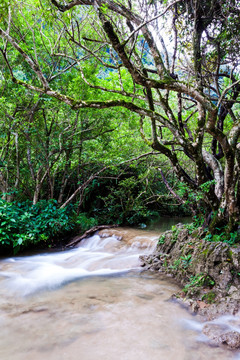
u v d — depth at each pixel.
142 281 5.12
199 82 5.11
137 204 10.38
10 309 3.92
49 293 4.62
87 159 9.79
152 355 2.78
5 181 9.38
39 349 2.88
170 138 9.86
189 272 4.95
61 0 4.21
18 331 3.26
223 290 4.05
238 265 4.25
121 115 9.36
